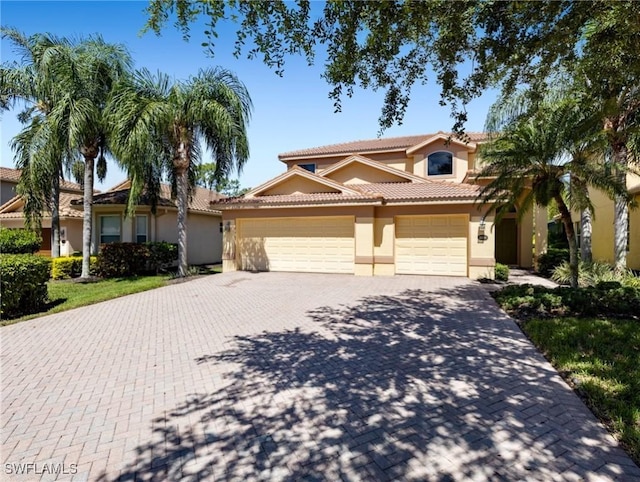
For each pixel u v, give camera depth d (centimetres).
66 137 1423
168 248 1922
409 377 524
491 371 542
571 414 415
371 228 1547
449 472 321
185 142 1591
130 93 1414
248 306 1024
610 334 682
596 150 1018
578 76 589
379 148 2241
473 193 1467
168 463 339
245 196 1816
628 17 429
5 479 319
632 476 313
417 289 1237
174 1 447
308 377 529
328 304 1027
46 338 738
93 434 387
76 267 1691
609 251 1906
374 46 516
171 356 626
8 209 2203
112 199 1931
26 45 1455
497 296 1062
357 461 339
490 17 489
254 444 367
